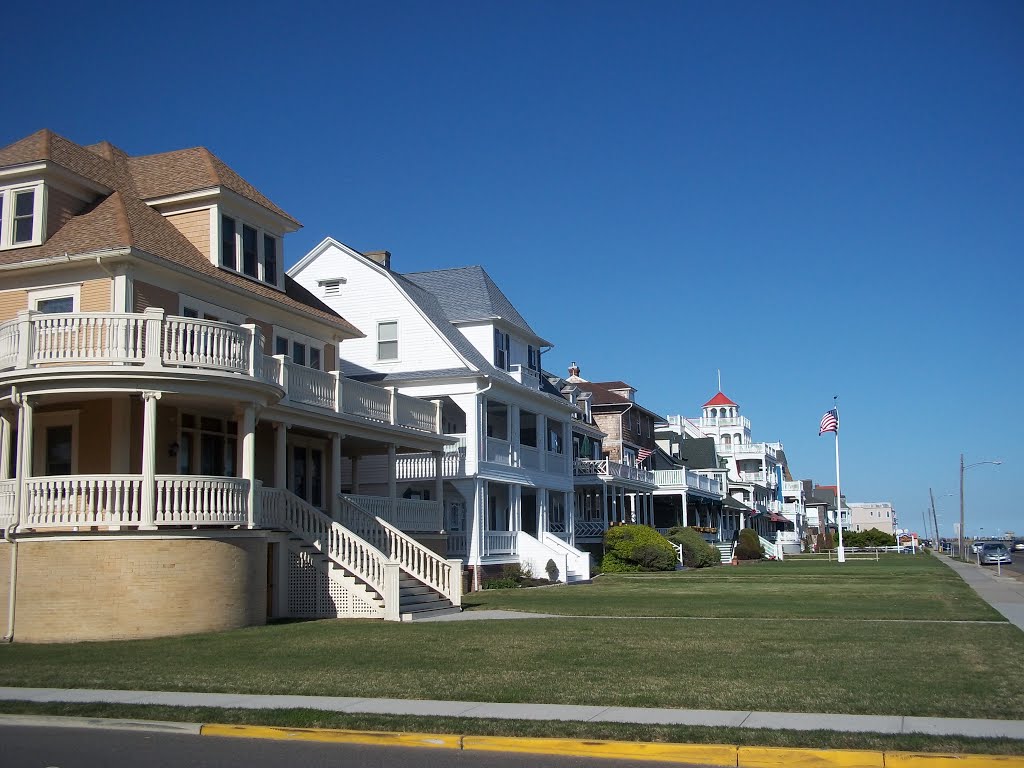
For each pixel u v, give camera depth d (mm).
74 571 18500
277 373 23766
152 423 19125
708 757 9258
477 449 36219
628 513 68312
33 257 21594
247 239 26188
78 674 13883
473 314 40500
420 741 9992
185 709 11336
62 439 21969
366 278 38250
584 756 9539
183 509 19328
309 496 28938
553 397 44812
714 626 20203
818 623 20906
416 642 17359
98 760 9367
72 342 19156
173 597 18859
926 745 9211
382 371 37500
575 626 20203
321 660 15164
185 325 19625
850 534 109938
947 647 16500
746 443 110062
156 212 25062
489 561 36750
